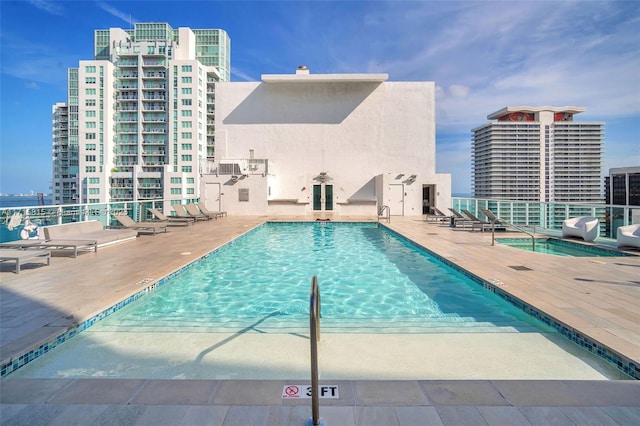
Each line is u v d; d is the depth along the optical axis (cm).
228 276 696
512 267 643
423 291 586
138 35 6719
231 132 2183
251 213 1908
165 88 6400
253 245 1073
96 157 6275
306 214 1983
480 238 1056
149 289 534
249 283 644
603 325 358
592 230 930
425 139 2181
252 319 443
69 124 7412
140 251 816
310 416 216
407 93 2181
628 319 375
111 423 211
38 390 248
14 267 642
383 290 593
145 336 378
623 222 912
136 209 1285
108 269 628
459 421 211
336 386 251
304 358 325
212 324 421
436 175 2014
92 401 235
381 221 1602
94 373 300
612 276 567
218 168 1916
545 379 286
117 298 458
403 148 2181
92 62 6238
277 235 1296
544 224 1188
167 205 1614
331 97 2183
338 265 795
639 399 234
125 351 340
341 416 215
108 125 6306
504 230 1248
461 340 365
